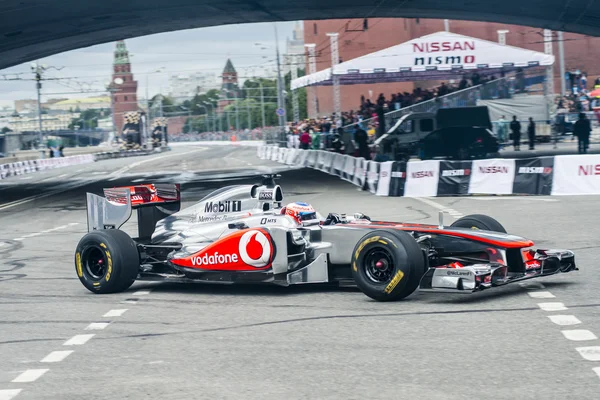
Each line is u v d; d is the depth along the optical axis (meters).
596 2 37.97
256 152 72.62
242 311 7.86
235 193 9.49
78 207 24.36
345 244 8.32
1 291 9.95
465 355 5.77
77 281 10.52
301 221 8.75
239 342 6.56
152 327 7.37
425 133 33.41
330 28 89.69
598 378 5.03
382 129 35.44
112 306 8.55
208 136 160.62
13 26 38.41
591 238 11.75
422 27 83.56
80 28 42.16
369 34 86.62
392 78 42.22
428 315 7.13
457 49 32.81
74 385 5.55
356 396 4.96
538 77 39.28
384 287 7.66
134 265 9.33
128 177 40.66
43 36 42.81
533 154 34.25
